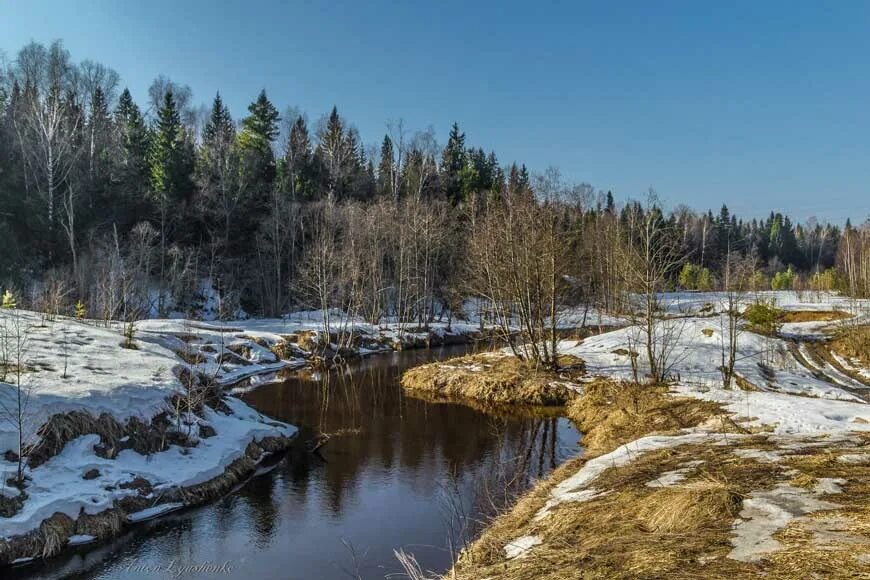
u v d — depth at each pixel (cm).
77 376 1565
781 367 2773
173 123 5722
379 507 1266
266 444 1705
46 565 1003
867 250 6109
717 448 1184
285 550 1060
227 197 5275
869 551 546
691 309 5047
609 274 5041
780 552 576
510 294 2920
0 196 4081
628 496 905
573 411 2183
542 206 3011
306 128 7488
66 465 1234
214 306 4875
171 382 1716
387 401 2448
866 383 2603
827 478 847
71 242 3938
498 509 1178
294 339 3806
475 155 8675
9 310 2462
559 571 645
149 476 1306
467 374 2706
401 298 5069
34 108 4519
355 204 5706
